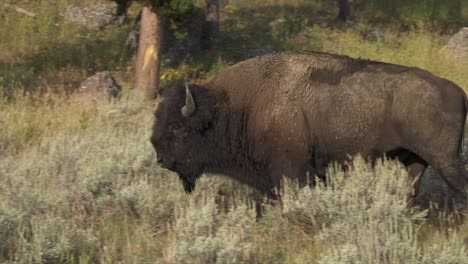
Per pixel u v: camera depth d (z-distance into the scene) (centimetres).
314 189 1978
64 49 4728
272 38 5150
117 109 3312
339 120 2008
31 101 3666
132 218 2034
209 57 4694
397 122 1959
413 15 6291
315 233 1923
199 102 2080
